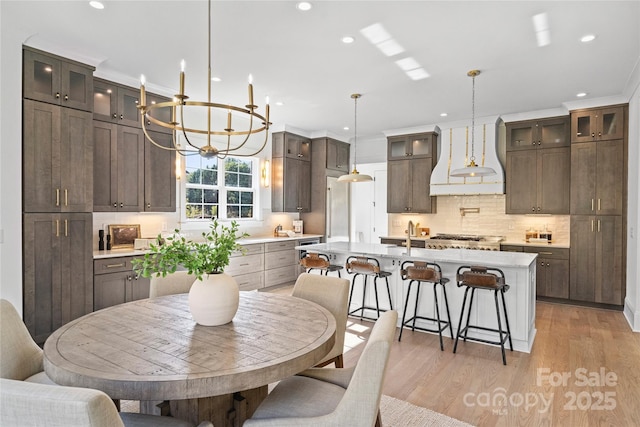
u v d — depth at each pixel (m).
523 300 3.49
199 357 1.50
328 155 6.96
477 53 3.46
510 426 2.27
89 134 3.62
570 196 5.14
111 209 4.05
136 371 1.37
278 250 6.05
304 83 4.27
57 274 3.38
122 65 3.77
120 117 4.14
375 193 7.36
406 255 4.07
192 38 3.19
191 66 3.79
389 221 7.06
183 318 2.04
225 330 1.83
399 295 4.24
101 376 1.33
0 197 3.01
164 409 1.88
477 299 3.74
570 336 3.88
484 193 5.83
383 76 4.04
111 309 2.23
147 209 4.41
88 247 3.62
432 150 6.39
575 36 3.11
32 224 3.22
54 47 3.30
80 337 1.73
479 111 5.46
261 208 6.44
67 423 0.94
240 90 4.53
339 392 1.77
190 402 1.78
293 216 7.10
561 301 5.27
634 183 4.32
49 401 0.94
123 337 1.74
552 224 5.66
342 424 1.38
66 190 3.45
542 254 5.31
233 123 5.98
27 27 3.01
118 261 3.88
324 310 2.20
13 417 0.98
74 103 3.50
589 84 4.28
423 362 3.22
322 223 6.92
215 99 4.89
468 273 3.35
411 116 5.75
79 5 2.67
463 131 6.05
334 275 4.81
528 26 2.95
